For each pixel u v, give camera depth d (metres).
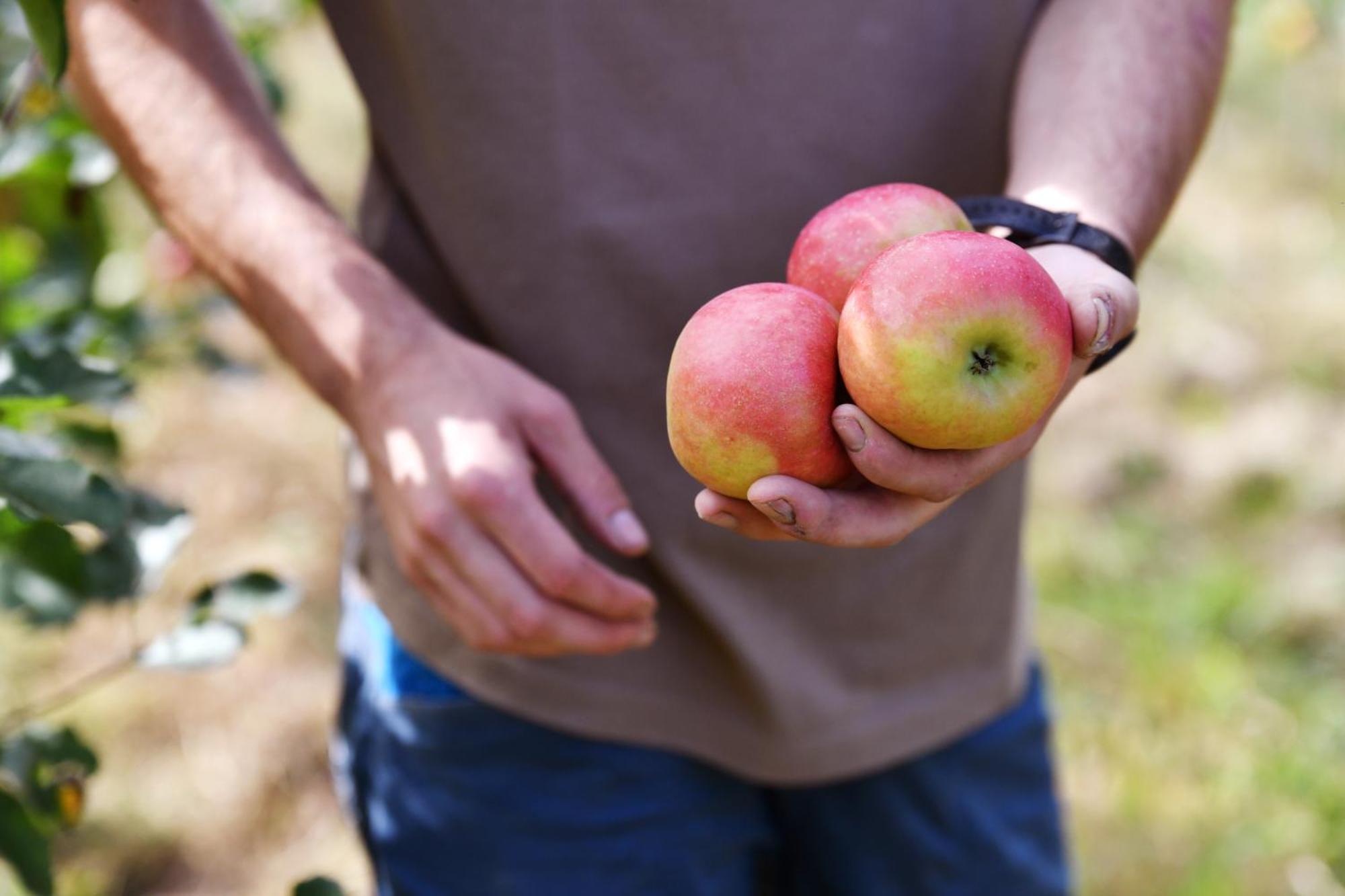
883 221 0.97
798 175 1.23
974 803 1.49
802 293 0.91
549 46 1.18
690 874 1.42
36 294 1.69
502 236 1.25
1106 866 2.26
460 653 1.34
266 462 3.39
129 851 2.34
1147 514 3.17
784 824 1.52
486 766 1.37
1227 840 2.31
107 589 1.21
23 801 1.23
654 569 1.35
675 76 1.19
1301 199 4.61
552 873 1.39
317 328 1.14
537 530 1.06
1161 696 2.63
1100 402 3.60
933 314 0.81
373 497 1.39
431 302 1.36
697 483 1.30
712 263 1.25
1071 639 2.78
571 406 1.25
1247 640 2.77
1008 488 1.39
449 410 1.08
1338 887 2.21
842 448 0.89
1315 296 4.02
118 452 1.59
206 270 1.24
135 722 2.61
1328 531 3.09
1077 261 0.95
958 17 1.21
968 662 1.43
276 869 2.34
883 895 1.51
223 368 2.03
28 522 1.03
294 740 2.61
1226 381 3.64
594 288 1.25
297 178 1.23
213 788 2.49
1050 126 1.12
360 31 1.28
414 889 1.43
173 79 1.21
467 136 1.22
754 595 1.33
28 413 1.39
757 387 0.86
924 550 1.34
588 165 1.21
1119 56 1.13
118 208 3.11
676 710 1.37
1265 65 5.20
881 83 1.21
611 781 1.38
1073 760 2.49
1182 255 4.25
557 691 1.34
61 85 1.57
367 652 1.44
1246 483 3.25
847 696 1.38
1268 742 2.51
